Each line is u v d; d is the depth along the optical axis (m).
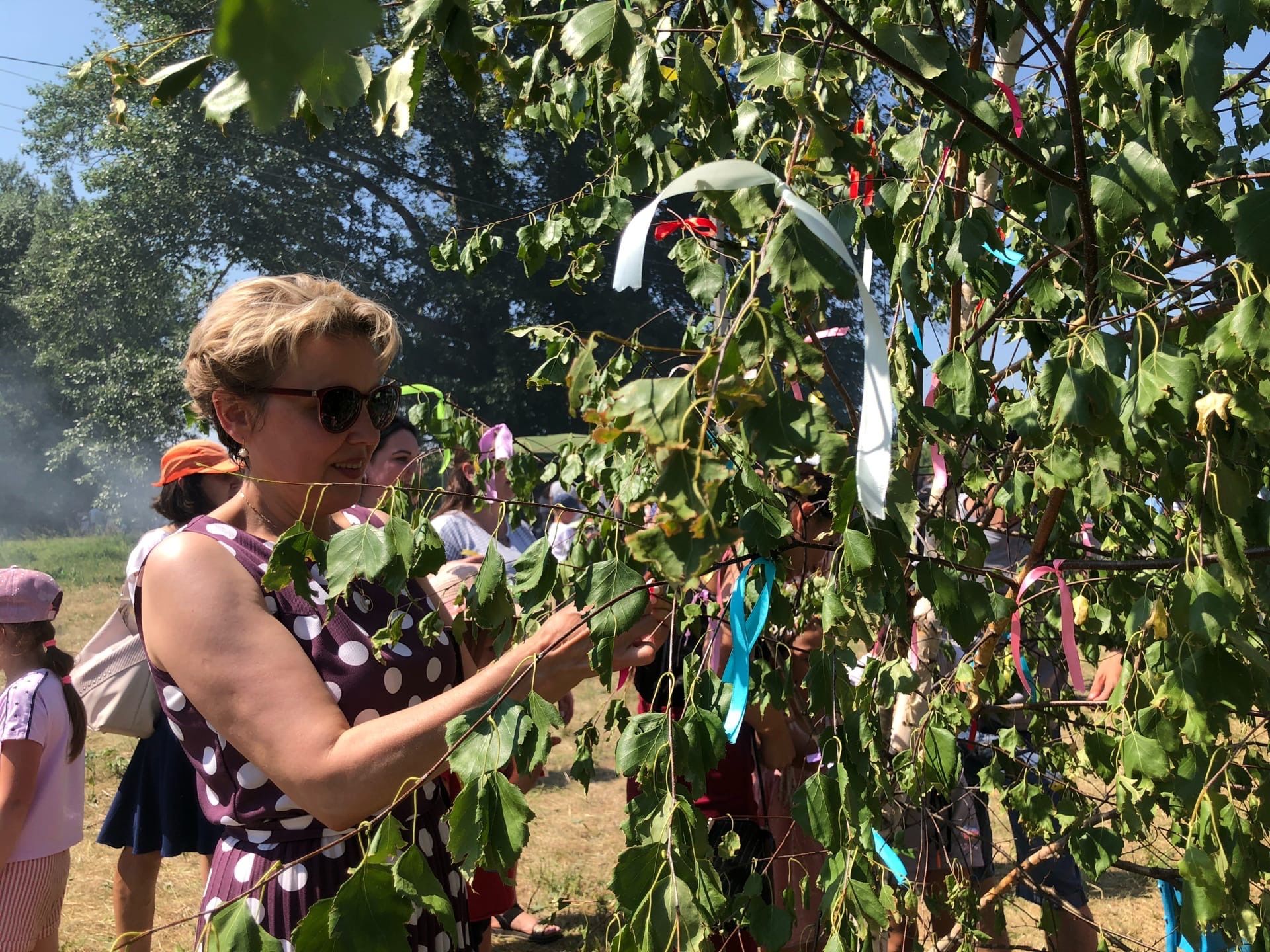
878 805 1.20
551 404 18.25
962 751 1.93
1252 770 1.40
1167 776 1.28
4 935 2.43
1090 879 1.60
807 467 1.09
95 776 5.16
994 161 1.57
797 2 1.46
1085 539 2.05
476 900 2.21
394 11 0.99
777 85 0.98
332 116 0.38
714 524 0.67
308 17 0.31
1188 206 1.27
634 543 0.68
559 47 1.38
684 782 1.04
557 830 4.55
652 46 1.09
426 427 1.84
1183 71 1.07
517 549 3.41
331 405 1.23
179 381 18.61
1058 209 1.31
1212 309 1.32
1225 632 1.12
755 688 1.33
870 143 1.42
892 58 1.05
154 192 17.80
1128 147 1.16
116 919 2.73
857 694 1.21
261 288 1.26
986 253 1.36
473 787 0.92
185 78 0.64
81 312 19.56
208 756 1.24
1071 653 1.34
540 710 0.96
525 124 1.71
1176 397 1.05
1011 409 1.33
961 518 1.78
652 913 0.88
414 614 1.38
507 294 16.97
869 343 0.77
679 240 1.42
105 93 17.23
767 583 1.00
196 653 1.14
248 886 1.22
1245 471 1.23
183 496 2.61
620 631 1.00
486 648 1.77
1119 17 1.26
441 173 18.52
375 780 1.05
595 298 16.16
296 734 1.10
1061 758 1.76
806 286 0.78
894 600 1.12
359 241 18.83
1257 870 1.29
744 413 0.75
